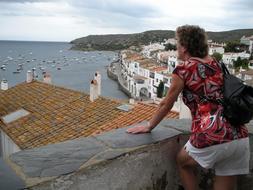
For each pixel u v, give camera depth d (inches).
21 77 4001.0
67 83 3543.3
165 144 124.1
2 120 738.8
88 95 735.1
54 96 791.1
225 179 109.3
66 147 109.8
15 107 800.3
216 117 103.7
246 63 3415.4
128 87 3240.7
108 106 655.8
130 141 118.6
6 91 950.4
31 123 681.0
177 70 106.5
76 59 7032.5
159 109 117.0
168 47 5103.3
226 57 3668.8
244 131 108.3
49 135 605.3
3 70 4650.6
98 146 112.7
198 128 106.1
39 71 4707.2
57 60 6624.0
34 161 95.7
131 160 111.3
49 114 697.0
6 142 696.4
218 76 106.9
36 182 84.4
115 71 4293.8
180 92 109.3
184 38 108.5
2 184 79.4
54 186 88.0
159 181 124.4
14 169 88.8
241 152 106.3
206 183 140.6
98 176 100.5
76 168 94.2
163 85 2546.8
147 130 126.1
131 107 627.2
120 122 577.6
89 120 620.1
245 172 109.8
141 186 116.8
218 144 102.7
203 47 108.3
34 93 859.4
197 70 105.1
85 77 4065.0
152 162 119.8
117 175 106.9
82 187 95.9
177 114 542.9
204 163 105.6
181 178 121.0
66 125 626.8
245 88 105.3
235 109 102.6
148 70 2979.8
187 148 111.2
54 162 96.3
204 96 105.3
